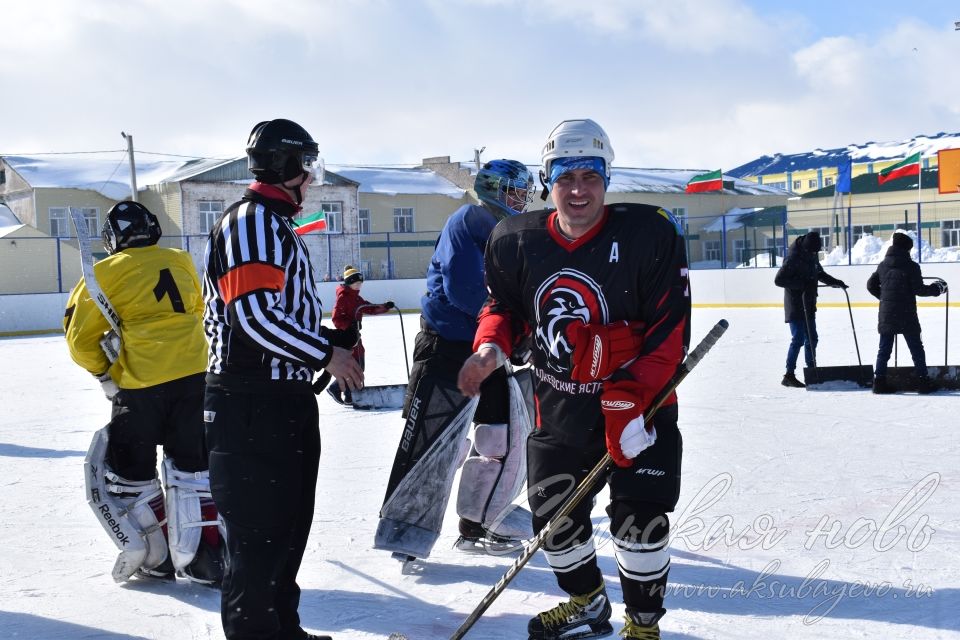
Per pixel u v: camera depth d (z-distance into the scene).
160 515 3.97
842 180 31.84
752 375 10.70
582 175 2.89
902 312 8.97
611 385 2.85
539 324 3.02
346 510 5.08
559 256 2.96
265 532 2.92
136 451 3.93
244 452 2.90
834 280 9.70
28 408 10.02
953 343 13.33
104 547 4.52
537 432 3.18
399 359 14.29
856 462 5.86
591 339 2.86
